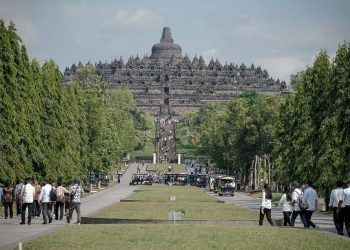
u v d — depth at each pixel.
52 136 153.50
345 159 120.69
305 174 131.12
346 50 125.31
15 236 75.88
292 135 157.12
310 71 155.50
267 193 88.94
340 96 122.75
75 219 102.50
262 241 67.25
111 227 82.12
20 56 133.88
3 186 113.19
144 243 65.06
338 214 77.12
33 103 141.50
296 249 61.25
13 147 125.69
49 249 60.75
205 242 66.19
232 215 108.81
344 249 61.53
